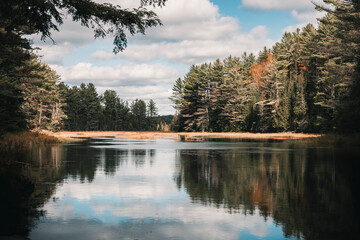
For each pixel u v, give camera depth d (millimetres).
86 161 17516
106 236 5379
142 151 25391
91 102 131875
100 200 8117
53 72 83625
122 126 146250
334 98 51000
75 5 8219
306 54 68938
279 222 6207
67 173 12898
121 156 20828
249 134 67875
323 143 33969
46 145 31203
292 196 8594
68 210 7082
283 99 63344
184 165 15883
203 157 20234
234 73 87812
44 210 7066
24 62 28484
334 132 39156
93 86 138875
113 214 6789
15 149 23391
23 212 6883
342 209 7172
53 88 82750
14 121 28391
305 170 13742
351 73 36719
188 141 44562
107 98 145750
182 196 8617
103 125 139250
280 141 42125
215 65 97125
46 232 5559
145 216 6656
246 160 18141
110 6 8633
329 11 38844
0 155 17953
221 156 20906
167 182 10859
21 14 8672
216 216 6664
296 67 80750
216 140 47531
